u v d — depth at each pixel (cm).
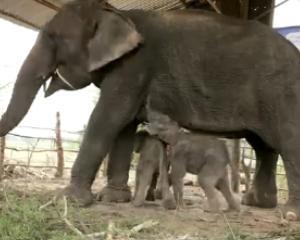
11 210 591
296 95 760
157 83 812
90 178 772
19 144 2339
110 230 540
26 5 1470
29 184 1127
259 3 1361
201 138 806
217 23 823
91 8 812
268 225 671
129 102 796
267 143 782
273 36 802
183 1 1489
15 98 804
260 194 907
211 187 786
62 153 1600
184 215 724
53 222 570
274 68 770
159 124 808
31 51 822
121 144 869
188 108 809
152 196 898
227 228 617
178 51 806
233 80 787
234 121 792
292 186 739
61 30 807
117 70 802
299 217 712
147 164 816
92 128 786
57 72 834
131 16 838
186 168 805
